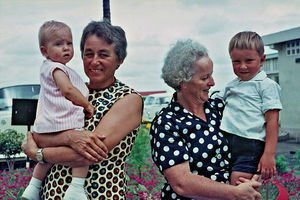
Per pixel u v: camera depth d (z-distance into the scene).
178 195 2.31
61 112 2.32
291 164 6.55
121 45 2.38
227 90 2.63
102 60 2.32
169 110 2.40
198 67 2.24
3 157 6.92
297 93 9.76
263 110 2.41
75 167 2.26
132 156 5.59
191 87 2.29
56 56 2.47
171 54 2.34
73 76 2.45
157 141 2.28
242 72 2.53
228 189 2.17
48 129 2.32
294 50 9.98
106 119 2.29
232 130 2.42
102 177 2.31
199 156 2.27
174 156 2.21
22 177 5.52
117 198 2.32
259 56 2.51
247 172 2.33
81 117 2.33
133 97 2.37
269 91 2.43
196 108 2.39
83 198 2.25
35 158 2.35
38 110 2.45
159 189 5.16
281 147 8.36
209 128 2.33
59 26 2.49
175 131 2.27
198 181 2.16
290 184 5.36
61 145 2.28
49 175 2.42
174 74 2.29
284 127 10.04
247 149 2.37
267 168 2.32
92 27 2.36
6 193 5.22
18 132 7.26
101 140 2.22
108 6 4.92
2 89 8.35
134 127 2.37
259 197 2.25
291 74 10.05
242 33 2.57
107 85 2.46
